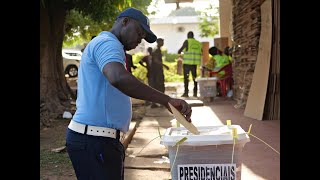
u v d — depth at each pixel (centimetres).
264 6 868
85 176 281
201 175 276
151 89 253
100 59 254
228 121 315
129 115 290
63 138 731
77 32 1705
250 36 995
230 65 1348
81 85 279
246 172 496
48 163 566
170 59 3750
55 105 991
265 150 593
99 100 272
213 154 274
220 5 1722
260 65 884
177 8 1689
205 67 1433
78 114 279
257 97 880
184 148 274
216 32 3247
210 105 1156
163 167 534
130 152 618
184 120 260
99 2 1050
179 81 2402
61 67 1130
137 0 1739
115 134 280
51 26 1050
